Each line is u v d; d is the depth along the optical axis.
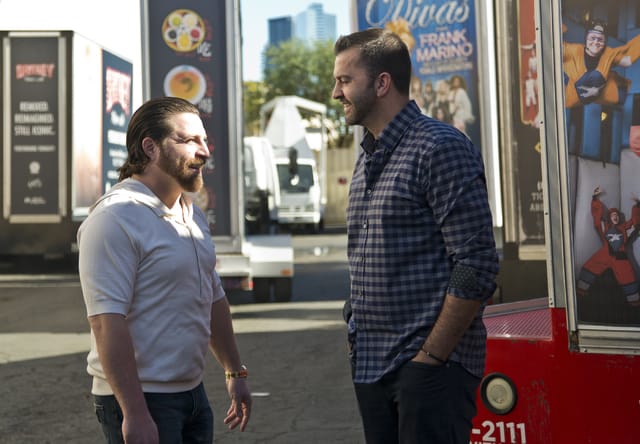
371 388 3.12
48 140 20.41
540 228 8.47
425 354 2.99
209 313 3.18
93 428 6.53
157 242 3.01
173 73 13.64
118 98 22.84
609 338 3.43
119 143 23.00
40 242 20.48
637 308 3.38
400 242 3.05
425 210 3.03
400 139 3.11
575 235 3.47
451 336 2.96
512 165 8.59
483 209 2.96
